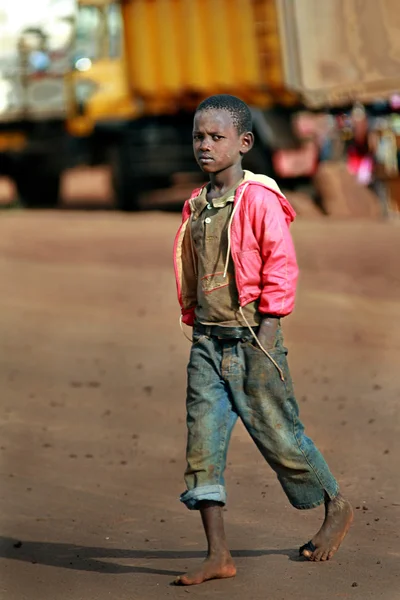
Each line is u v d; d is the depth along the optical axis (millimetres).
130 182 91625
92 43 91500
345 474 23906
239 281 16938
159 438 28328
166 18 89188
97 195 104688
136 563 18312
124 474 24734
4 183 108250
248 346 17078
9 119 94312
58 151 97250
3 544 19609
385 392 33219
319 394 33219
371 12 82188
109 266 64938
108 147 92625
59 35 92250
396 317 48500
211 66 88688
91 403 32781
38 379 36656
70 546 19438
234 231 16953
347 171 87000
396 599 15844
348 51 83562
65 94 92438
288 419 17250
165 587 16828
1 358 40625
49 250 71000
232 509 21422
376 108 85562
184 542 19531
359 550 18422
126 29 90062
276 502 21875
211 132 17031
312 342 42844
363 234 71312
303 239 70000
